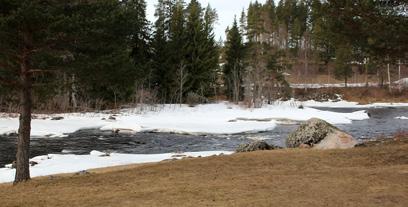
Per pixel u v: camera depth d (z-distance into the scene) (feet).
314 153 54.49
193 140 113.39
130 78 55.11
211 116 176.86
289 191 35.76
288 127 147.54
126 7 55.11
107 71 51.55
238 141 111.24
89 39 49.67
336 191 35.27
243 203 32.60
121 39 53.83
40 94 54.19
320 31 50.21
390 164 45.78
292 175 42.32
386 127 140.97
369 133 123.65
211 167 48.67
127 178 45.44
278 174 43.24
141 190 38.86
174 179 43.24
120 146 101.86
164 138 117.08
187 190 37.68
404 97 293.64
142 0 187.62
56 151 92.32
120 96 185.37
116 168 62.39
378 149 53.26
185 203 33.32
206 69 217.97
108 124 140.87
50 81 53.31
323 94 300.40
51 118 148.56
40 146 99.19
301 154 54.19
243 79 231.71
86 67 49.88
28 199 38.27
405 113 209.05
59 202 36.32
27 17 44.50
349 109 241.96
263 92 240.53
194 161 53.16
